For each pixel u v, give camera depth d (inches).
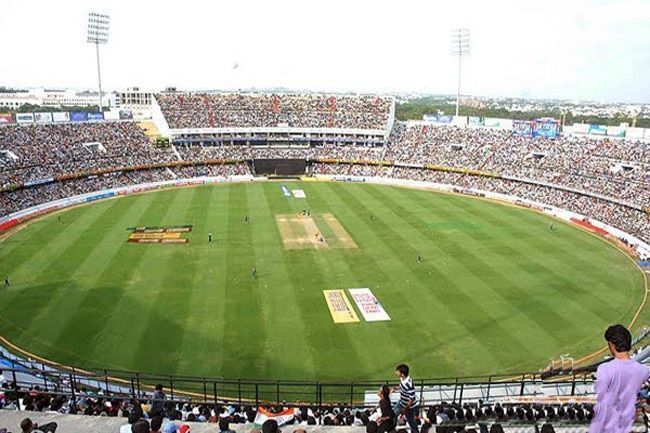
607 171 3690.9
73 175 3860.7
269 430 456.1
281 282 2092.8
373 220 3169.3
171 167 4552.2
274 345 1579.7
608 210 3262.8
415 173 4645.7
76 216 3196.4
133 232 2817.4
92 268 2226.9
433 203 3722.9
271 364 1473.9
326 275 2178.9
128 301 1882.4
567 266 2362.2
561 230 3024.1
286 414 911.7
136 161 4377.5
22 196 3415.4
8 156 3745.1
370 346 1585.9
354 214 3336.6
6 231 2837.1
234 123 5128.0
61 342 1579.7
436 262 2368.4
